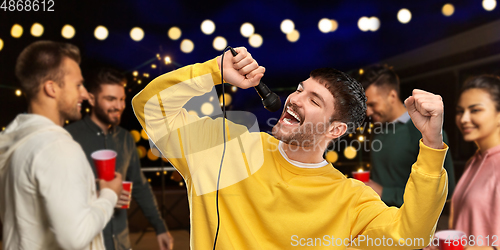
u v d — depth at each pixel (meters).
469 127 2.65
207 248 1.00
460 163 4.59
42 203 1.03
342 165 4.22
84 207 1.03
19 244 1.04
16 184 1.03
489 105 2.59
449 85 5.17
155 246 3.33
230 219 1.02
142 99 0.98
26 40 4.14
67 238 0.99
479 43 4.66
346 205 1.05
